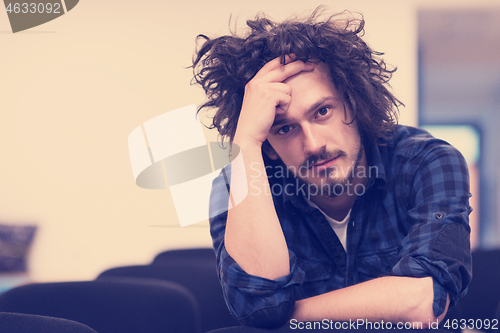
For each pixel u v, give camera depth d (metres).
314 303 0.68
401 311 0.63
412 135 0.96
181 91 2.43
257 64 0.88
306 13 1.46
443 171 0.81
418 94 2.58
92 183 2.33
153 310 0.90
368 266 0.93
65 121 2.34
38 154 2.33
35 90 2.36
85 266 2.31
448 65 2.58
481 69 2.57
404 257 0.70
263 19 1.03
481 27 2.53
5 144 2.32
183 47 2.46
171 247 2.32
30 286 0.93
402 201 0.89
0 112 2.33
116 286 0.93
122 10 2.45
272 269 0.70
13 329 0.55
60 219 2.33
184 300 0.92
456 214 0.73
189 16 2.46
